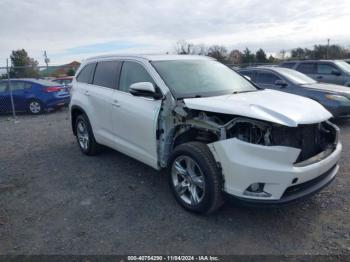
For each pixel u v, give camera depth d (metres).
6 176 4.93
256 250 2.89
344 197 3.83
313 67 11.17
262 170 2.88
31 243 3.09
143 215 3.56
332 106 7.39
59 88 12.62
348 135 6.80
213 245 2.99
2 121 10.84
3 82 12.27
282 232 3.16
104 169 5.05
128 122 4.30
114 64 4.90
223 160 3.09
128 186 4.36
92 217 3.56
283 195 2.96
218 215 3.50
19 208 3.83
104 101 4.81
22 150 6.45
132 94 3.88
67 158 5.72
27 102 12.10
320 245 2.93
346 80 10.13
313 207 3.62
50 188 4.40
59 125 9.32
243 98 3.63
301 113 3.15
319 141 3.45
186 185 3.57
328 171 3.41
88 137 5.55
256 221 3.37
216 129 3.19
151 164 4.10
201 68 4.54
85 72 5.67
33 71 15.78
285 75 8.57
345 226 3.22
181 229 3.26
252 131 3.04
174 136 3.80
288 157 2.89
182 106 3.57
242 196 3.02
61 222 3.47
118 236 3.17
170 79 4.00
